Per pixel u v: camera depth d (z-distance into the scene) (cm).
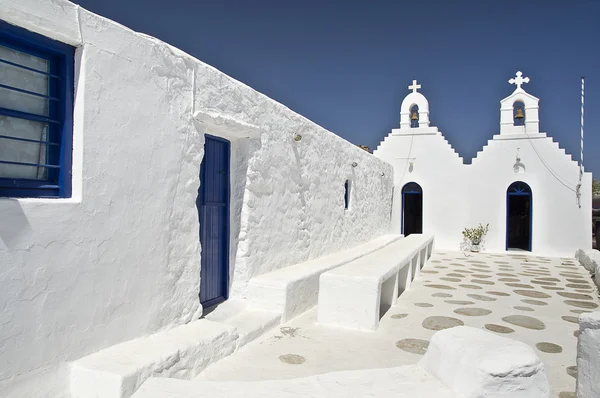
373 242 1277
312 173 847
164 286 440
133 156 398
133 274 398
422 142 1648
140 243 407
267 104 656
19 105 324
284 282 591
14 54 322
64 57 346
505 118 1549
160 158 434
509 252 1507
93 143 356
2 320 287
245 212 606
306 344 503
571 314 671
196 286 489
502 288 876
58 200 328
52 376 322
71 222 335
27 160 330
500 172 1538
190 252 479
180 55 464
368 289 563
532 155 1496
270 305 589
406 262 787
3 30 302
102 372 325
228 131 564
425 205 1639
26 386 304
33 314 307
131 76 396
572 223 1445
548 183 1475
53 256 321
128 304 393
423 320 618
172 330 447
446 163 1612
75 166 346
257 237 634
